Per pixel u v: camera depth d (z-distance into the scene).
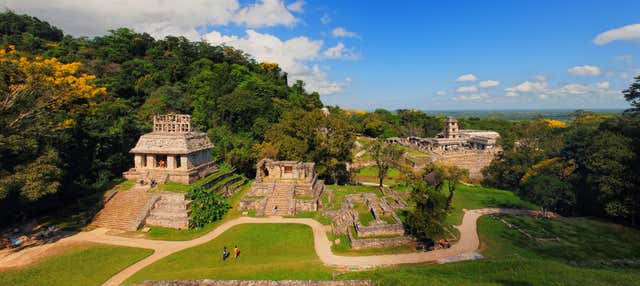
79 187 43.25
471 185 76.75
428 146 115.06
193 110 84.62
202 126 77.44
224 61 118.94
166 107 77.69
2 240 32.25
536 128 81.00
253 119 83.50
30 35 95.44
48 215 39.06
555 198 52.16
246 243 34.38
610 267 30.50
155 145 47.84
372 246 33.84
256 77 112.75
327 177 71.12
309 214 43.91
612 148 45.78
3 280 24.62
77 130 45.59
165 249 32.41
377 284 22.67
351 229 37.75
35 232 34.88
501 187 78.75
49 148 35.97
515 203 58.22
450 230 40.84
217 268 27.61
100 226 37.28
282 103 97.44
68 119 43.22
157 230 36.94
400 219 39.62
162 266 28.64
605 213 49.81
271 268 27.41
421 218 32.78
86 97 44.97
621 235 40.50
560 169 59.31
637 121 48.56
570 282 22.70
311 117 64.62
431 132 151.38
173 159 47.28
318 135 64.69
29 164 31.55
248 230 37.81
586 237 39.88
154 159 48.19
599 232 41.88
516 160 74.94
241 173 69.25
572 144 60.09
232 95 82.25
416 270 26.77
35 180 30.83
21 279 25.03
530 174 65.44
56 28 116.88
